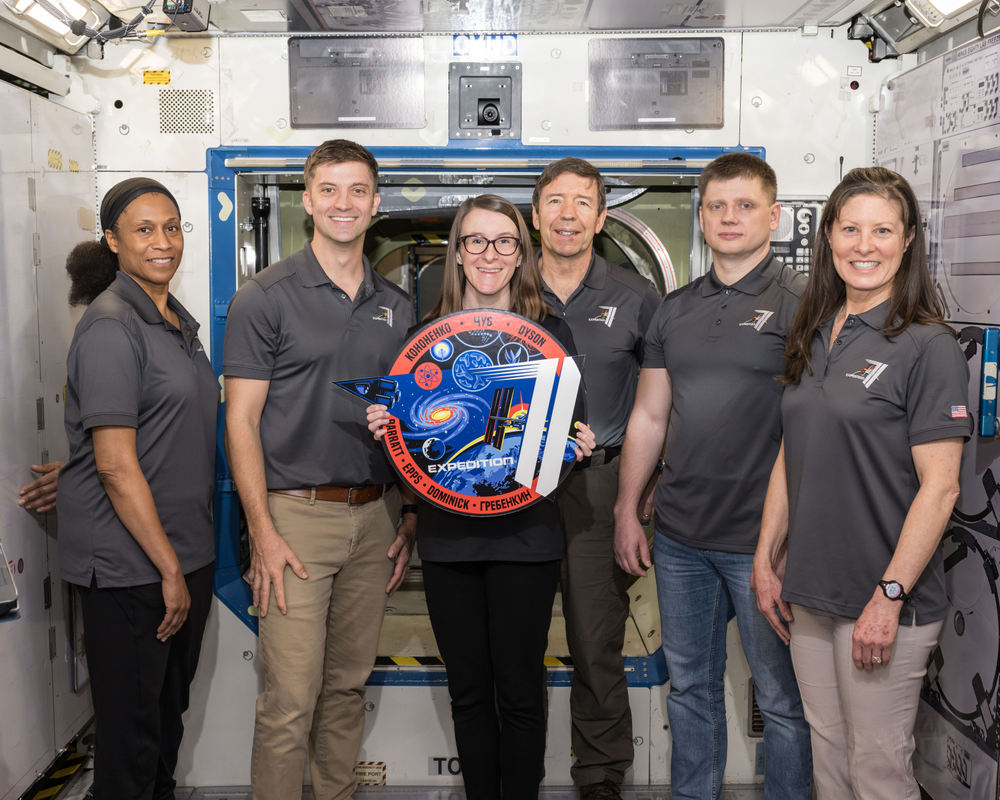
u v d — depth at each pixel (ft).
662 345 6.72
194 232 8.01
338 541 6.52
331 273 6.52
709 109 8.00
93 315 5.85
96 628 5.99
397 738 7.99
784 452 5.73
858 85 7.99
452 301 6.03
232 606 7.93
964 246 6.55
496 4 7.14
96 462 5.73
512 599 5.88
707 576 6.55
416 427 5.78
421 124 7.98
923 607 5.16
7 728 6.58
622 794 7.86
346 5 7.11
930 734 7.17
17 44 6.91
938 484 4.89
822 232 5.48
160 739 6.44
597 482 7.31
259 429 6.43
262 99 7.94
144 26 7.72
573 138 8.01
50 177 7.18
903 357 5.06
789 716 6.23
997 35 6.11
